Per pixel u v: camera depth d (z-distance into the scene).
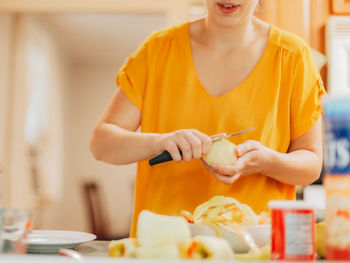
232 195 1.09
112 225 7.54
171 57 1.18
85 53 7.08
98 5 3.32
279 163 1.02
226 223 0.66
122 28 5.85
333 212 0.52
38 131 5.28
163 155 0.95
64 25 5.66
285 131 1.14
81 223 7.50
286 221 0.58
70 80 7.66
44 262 0.43
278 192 1.13
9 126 4.39
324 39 1.90
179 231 0.56
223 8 1.02
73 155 7.66
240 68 1.15
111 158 1.09
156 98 1.18
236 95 1.13
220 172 0.93
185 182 1.11
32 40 4.98
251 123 1.12
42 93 5.42
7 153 4.34
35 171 5.00
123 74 1.20
